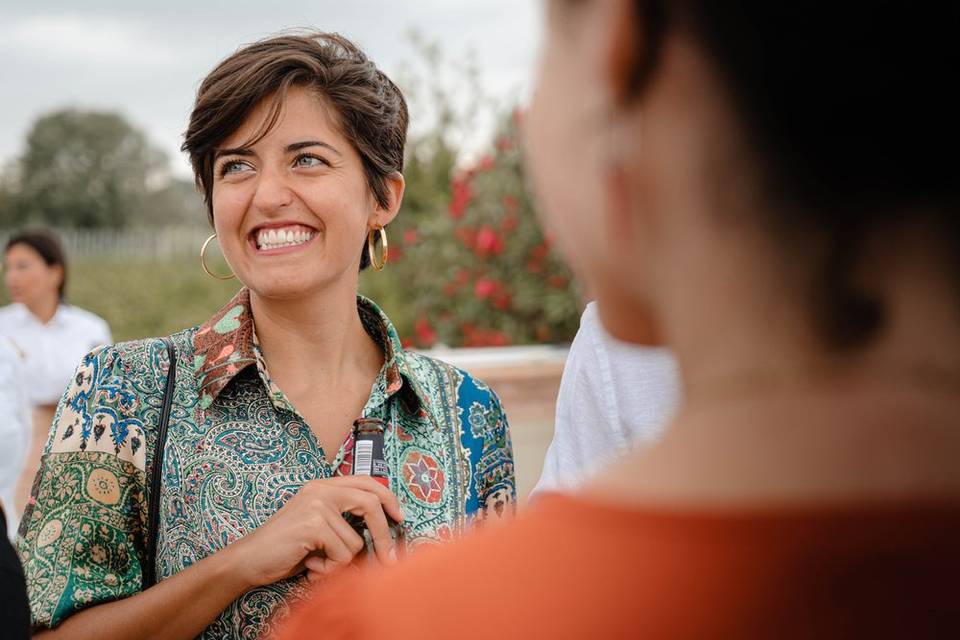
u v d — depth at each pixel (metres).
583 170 0.58
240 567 1.71
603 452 1.81
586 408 1.84
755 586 0.49
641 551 0.52
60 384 5.89
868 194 0.51
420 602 0.55
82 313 6.22
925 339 0.51
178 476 1.84
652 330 0.61
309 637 0.59
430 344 6.22
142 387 1.88
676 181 0.54
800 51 0.50
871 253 0.52
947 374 0.51
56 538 1.76
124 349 1.92
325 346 2.02
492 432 2.13
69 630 1.71
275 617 1.76
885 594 0.49
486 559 0.55
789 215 0.51
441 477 2.02
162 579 1.82
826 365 0.52
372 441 1.93
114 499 1.80
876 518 0.50
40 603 1.72
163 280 17.58
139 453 1.83
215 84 1.93
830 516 0.50
